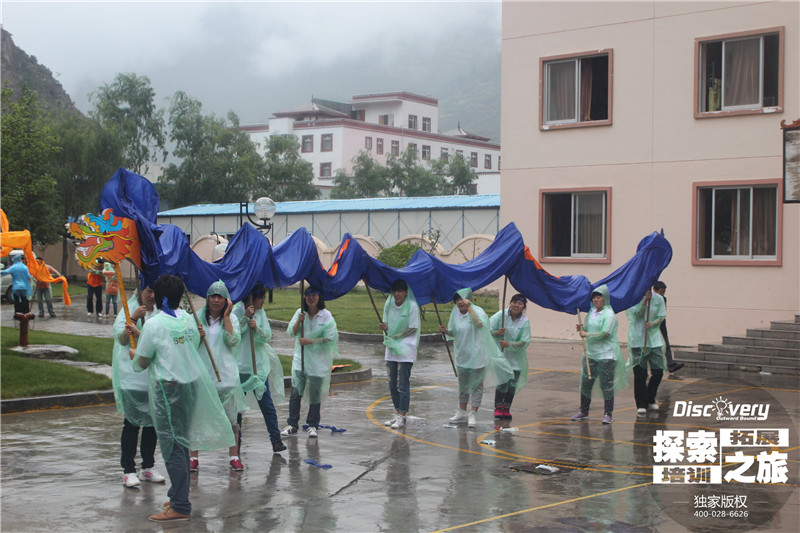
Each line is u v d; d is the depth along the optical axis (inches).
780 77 762.2
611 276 509.0
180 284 285.6
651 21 826.2
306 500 298.2
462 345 446.9
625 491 314.2
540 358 746.8
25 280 788.0
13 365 522.0
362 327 926.4
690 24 807.1
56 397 470.9
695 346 798.5
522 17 901.8
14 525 262.2
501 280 1347.2
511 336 468.8
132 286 1475.1
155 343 275.3
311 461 358.0
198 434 279.3
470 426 441.1
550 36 884.6
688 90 807.7
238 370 354.9
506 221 911.7
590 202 869.2
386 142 3282.5
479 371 443.5
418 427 440.8
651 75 826.8
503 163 914.1
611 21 848.9
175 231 358.6
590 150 861.2
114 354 308.0
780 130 762.2
